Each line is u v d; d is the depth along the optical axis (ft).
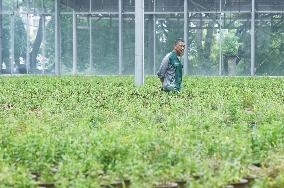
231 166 53.62
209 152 59.93
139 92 137.59
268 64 275.18
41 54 298.97
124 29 287.48
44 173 53.16
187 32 281.13
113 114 92.48
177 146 58.08
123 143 59.16
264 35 275.39
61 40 294.25
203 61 280.31
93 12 290.15
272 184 49.16
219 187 48.65
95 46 290.56
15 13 299.79
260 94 133.49
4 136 65.92
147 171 50.37
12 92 142.82
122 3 286.66
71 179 50.16
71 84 176.96
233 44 278.26
